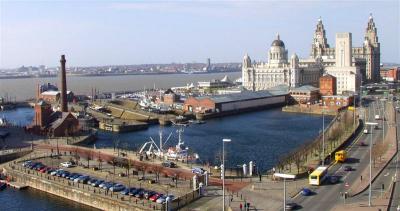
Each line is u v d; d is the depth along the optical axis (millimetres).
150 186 161500
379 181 159125
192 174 176125
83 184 167375
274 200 140625
